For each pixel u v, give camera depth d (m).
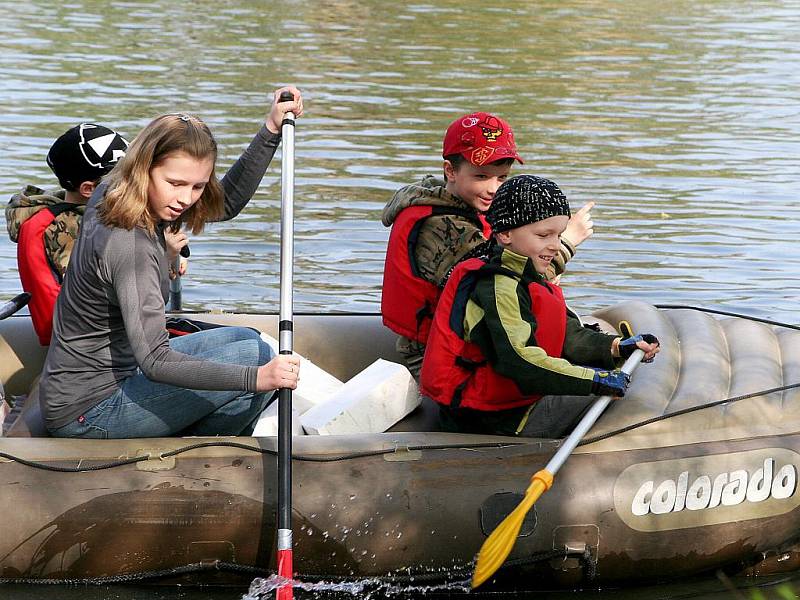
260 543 12.16
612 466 12.48
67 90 38.91
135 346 11.66
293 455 12.31
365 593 12.42
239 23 55.12
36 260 14.16
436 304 14.09
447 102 40.31
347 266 23.17
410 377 13.99
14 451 12.15
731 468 12.66
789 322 20.70
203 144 11.62
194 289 21.53
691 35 57.72
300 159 31.59
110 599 12.04
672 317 15.12
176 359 11.73
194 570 12.19
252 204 27.09
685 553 12.72
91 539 11.97
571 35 56.31
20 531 11.88
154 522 12.01
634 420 12.74
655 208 28.16
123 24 53.06
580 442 12.52
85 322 12.24
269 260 23.39
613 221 26.83
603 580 12.71
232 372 11.68
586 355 12.82
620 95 43.03
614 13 63.94
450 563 12.38
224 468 12.20
